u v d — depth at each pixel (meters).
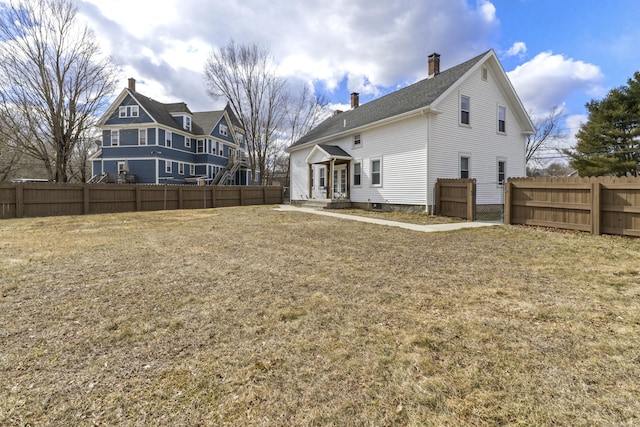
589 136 27.36
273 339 2.68
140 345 2.59
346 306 3.39
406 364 2.28
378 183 15.60
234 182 36.62
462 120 14.03
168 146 29.12
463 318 3.07
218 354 2.44
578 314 3.14
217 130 35.75
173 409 1.82
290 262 5.34
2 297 3.67
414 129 13.48
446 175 13.39
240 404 1.87
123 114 27.89
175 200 18.94
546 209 8.76
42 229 9.44
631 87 25.27
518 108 15.76
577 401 1.87
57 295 3.74
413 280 4.30
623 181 7.16
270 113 32.53
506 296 3.66
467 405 1.85
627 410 1.78
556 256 5.64
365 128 15.91
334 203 16.97
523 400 1.89
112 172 27.95
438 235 8.00
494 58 14.34
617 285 4.04
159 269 4.91
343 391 1.99
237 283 4.21
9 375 2.15
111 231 9.01
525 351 2.45
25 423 1.70
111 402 1.88
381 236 7.91
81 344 2.60
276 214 14.01
